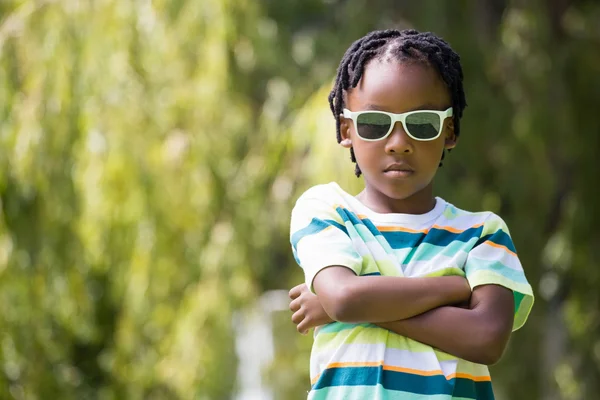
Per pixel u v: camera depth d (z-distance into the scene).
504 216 10.19
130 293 9.23
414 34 3.54
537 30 10.14
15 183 8.93
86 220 8.95
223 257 9.34
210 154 9.28
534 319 10.50
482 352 3.24
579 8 10.96
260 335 9.98
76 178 8.95
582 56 10.44
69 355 10.11
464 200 9.38
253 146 9.91
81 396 10.45
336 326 3.42
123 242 9.11
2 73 8.95
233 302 9.32
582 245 10.79
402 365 3.28
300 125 9.18
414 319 3.29
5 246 9.04
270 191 9.66
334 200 3.57
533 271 10.23
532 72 10.05
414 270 3.38
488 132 9.87
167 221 9.08
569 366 11.12
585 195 10.62
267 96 10.96
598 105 10.45
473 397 3.33
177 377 9.23
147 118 9.08
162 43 9.18
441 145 3.46
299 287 3.59
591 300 11.05
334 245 3.40
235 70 9.79
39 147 8.85
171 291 9.29
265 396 10.01
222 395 9.33
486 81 9.99
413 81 3.39
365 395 3.23
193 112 9.30
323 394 3.31
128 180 8.95
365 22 10.05
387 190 3.44
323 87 9.44
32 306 9.16
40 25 9.06
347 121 3.62
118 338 9.46
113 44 9.05
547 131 9.95
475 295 3.33
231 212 9.54
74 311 9.38
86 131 8.93
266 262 9.67
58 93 8.96
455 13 10.02
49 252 9.10
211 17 9.34
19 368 9.27
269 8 13.77
